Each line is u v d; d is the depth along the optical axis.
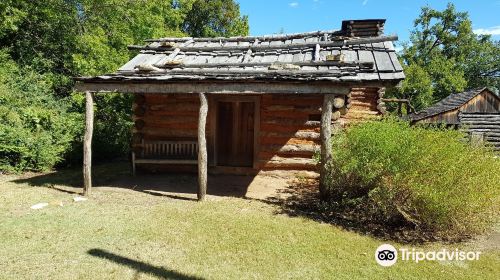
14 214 6.05
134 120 9.76
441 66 36.03
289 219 6.03
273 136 9.52
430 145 5.73
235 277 4.07
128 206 6.62
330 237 5.29
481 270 4.41
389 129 6.27
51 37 15.01
